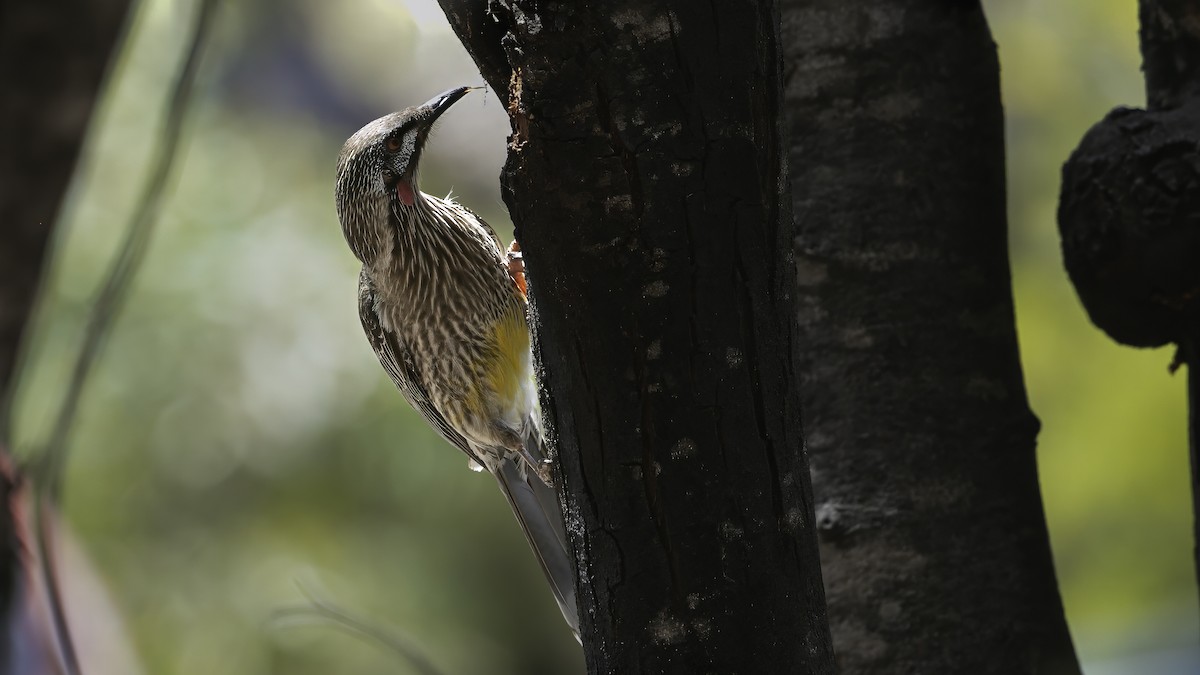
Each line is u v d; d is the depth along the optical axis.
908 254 5.65
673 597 3.81
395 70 15.66
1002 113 5.91
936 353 5.61
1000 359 5.71
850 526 5.55
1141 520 13.69
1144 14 5.56
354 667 13.38
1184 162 5.18
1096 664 13.63
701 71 3.70
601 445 3.84
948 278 5.66
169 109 6.43
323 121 15.17
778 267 3.86
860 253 5.66
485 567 14.24
